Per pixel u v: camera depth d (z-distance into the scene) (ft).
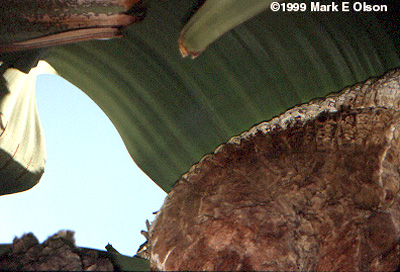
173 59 2.49
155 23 2.44
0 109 2.32
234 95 2.51
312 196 2.15
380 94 2.31
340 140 2.23
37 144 2.53
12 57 2.34
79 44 2.47
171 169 2.57
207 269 2.07
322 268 2.09
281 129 2.33
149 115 2.56
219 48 2.46
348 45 2.43
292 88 2.49
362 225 2.10
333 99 2.40
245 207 2.14
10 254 2.03
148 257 2.35
